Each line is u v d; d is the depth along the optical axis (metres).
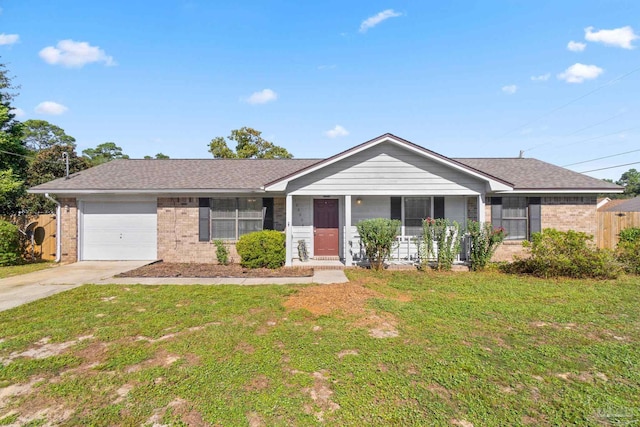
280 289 7.59
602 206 30.17
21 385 3.48
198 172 13.38
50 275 9.48
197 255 11.88
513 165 13.98
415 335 4.77
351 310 5.96
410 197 12.25
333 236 12.51
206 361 3.96
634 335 4.84
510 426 2.80
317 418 2.89
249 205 11.98
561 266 8.82
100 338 4.72
